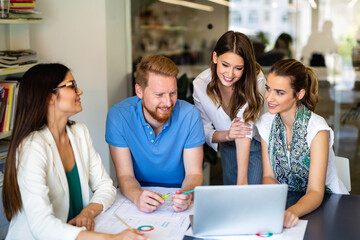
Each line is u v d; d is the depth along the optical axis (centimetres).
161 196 183
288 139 205
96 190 194
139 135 206
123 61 379
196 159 213
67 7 340
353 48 442
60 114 177
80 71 348
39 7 340
